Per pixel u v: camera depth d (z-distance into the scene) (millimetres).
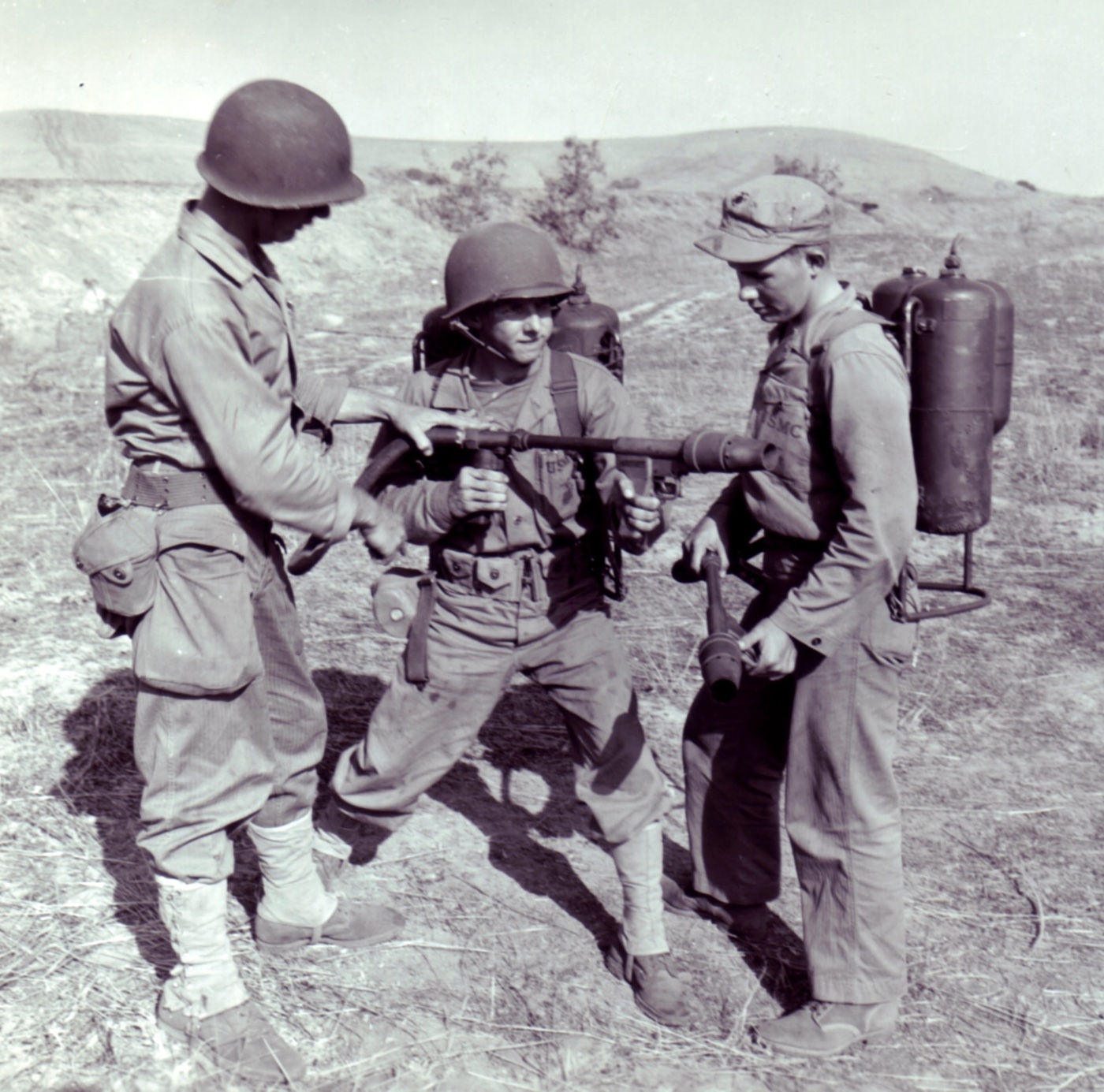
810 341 2512
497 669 2822
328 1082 2574
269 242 2508
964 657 5004
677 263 28125
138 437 2480
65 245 19281
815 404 2496
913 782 3984
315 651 4945
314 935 3020
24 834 3494
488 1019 2793
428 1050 2682
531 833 3658
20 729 4141
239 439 2340
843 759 2594
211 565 2471
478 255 2580
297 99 2410
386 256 26266
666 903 3258
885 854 2643
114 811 3656
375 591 2848
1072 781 3996
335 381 2818
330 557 6199
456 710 2873
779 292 2504
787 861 3547
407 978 2941
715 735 3033
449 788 3928
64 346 15180
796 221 2445
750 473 2646
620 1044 2721
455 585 2807
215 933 2639
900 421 2389
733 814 3057
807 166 33312
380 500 2871
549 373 2775
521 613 2760
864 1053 2707
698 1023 2791
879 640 2549
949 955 3061
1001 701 4602
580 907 3266
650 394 10797
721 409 10211
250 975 2920
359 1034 2732
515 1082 2592
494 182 31422
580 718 2816
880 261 23328
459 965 2998
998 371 3232
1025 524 6867
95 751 4004
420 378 2906
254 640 2539
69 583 5648
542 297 2586
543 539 2748
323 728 2910
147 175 22953
